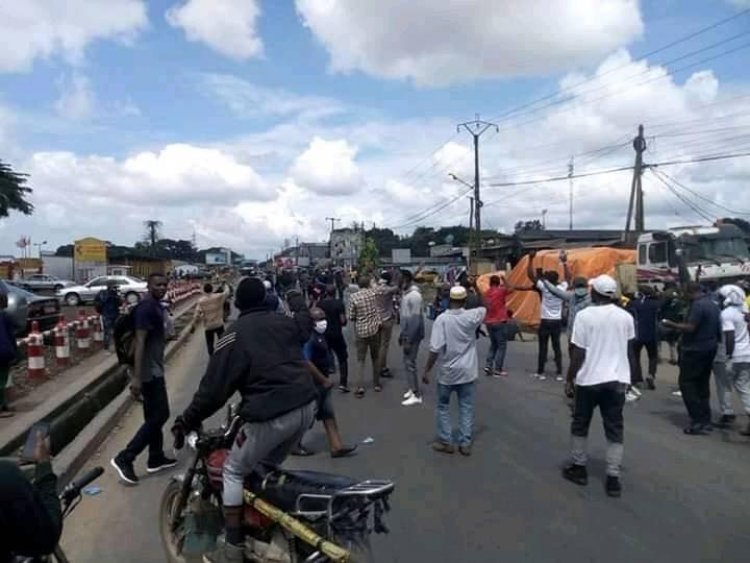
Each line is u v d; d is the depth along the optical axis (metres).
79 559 5.26
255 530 4.21
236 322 4.34
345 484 3.90
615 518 6.00
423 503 6.39
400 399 11.62
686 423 9.79
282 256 112.38
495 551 5.30
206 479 4.56
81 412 10.76
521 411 10.53
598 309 6.70
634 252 24.72
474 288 16.05
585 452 6.96
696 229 23.45
